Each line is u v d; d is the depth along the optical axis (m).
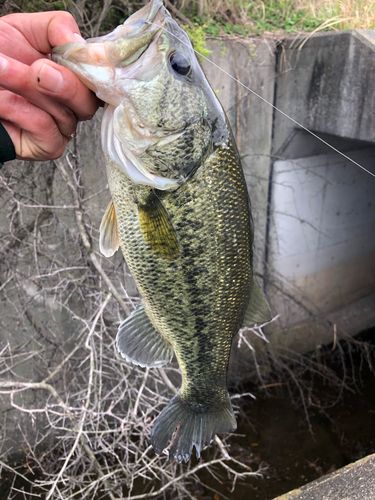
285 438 1.05
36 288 0.85
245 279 0.40
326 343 1.28
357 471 0.53
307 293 1.23
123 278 0.89
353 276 1.31
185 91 0.33
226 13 0.99
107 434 0.83
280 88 0.99
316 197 1.16
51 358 0.89
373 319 1.35
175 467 0.80
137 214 0.35
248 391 1.16
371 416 1.11
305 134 1.02
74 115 0.31
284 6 1.04
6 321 0.85
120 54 0.31
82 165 0.82
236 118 0.96
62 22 0.31
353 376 1.20
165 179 0.34
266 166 1.05
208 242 0.37
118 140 0.32
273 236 1.12
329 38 0.88
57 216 0.83
